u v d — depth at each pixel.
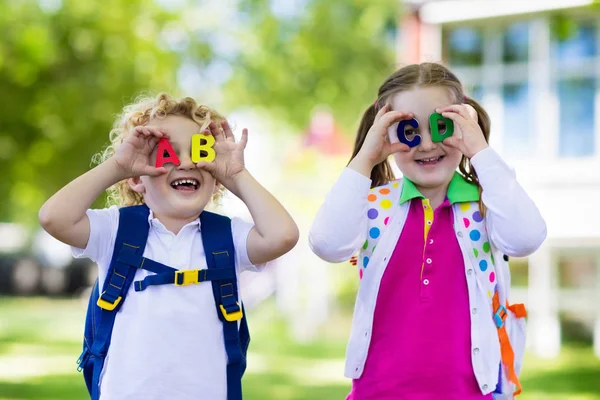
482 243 4.60
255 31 27.27
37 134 19.67
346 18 27.89
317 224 4.55
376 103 4.87
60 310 25.62
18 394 10.91
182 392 4.18
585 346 17.27
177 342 4.22
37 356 14.72
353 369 4.57
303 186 19.95
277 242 4.36
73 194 4.24
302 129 27.14
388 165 5.13
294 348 16.48
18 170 20.59
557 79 15.73
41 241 34.50
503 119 16.06
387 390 4.46
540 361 15.10
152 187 4.40
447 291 4.52
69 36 19.08
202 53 24.61
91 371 4.39
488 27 16.05
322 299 19.72
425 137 4.56
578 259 17.23
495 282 4.65
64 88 19.09
